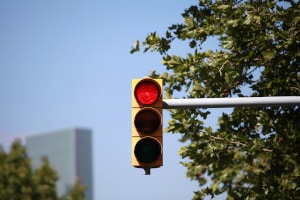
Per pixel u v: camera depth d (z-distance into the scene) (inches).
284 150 673.0
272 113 715.4
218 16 738.8
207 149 695.1
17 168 2608.3
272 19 698.2
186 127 706.2
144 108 473.4
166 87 777.6
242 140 680.4
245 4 717.9
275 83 708.0
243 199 729.6
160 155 469.1
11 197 2568.9
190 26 751.1
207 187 773.3
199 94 740.0
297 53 688.4
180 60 737.0
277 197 685.3
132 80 476.7
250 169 738.2
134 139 471.5
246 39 701.3
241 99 489.4
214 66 721.6
